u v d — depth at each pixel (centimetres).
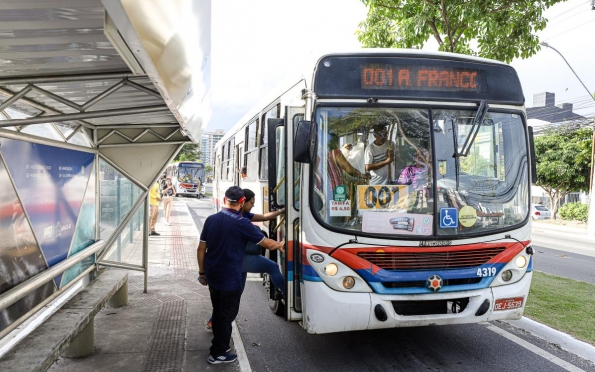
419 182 477
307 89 483
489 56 919
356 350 545
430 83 495
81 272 635
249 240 492
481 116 497
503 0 866
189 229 1686
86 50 296
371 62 485
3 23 247
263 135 794
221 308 488
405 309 473
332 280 453
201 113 524
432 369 493
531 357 525
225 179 1509
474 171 496
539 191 4303
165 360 500
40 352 374
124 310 673
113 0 179
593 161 2325
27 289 439
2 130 420
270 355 529
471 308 474
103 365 484
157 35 228
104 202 886
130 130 727
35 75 350
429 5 869
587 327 593
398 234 464
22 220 459
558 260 1329
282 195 596
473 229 484
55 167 543
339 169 467
